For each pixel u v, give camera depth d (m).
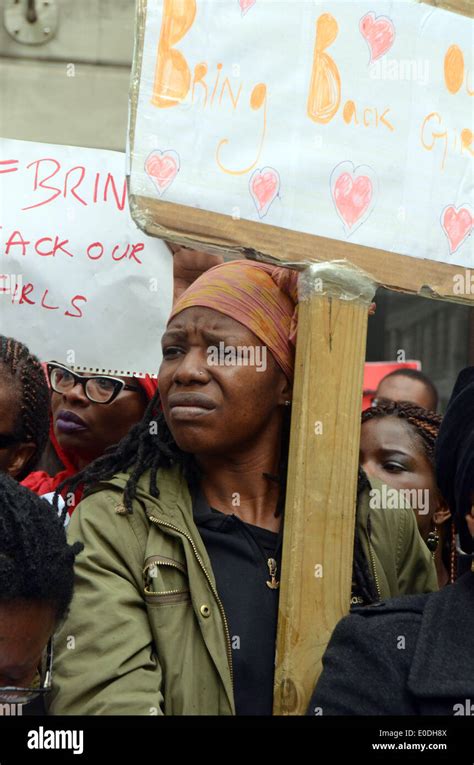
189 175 1.61
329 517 1.65
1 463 1.85
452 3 1.84
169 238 1.59
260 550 1.73
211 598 1.65
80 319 2.12
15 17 3.20
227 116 1.64
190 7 1.62
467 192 1.85
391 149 1.77
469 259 1.84
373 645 1.52
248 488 1.77
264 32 1.67
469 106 1.86
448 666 1.48
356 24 1.75
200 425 1.69
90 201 2.15
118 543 1.68
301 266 1.68
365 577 1.78
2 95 3.20
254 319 1.72
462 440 1.58
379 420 2.29
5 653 1.29
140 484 1.74
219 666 1.61
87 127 3.24
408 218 1.78
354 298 1.71
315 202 1.70
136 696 1.54
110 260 2.14
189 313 1.71
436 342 4.69
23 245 2.12
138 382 2.19
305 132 1.70
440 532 2.30
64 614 1.40
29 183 2.14
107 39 3.25
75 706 1.55
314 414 1.65
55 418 2.20
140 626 1.62
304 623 1.62
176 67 1.60
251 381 1.70
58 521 1.37
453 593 1.57
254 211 1.65
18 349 1.88
